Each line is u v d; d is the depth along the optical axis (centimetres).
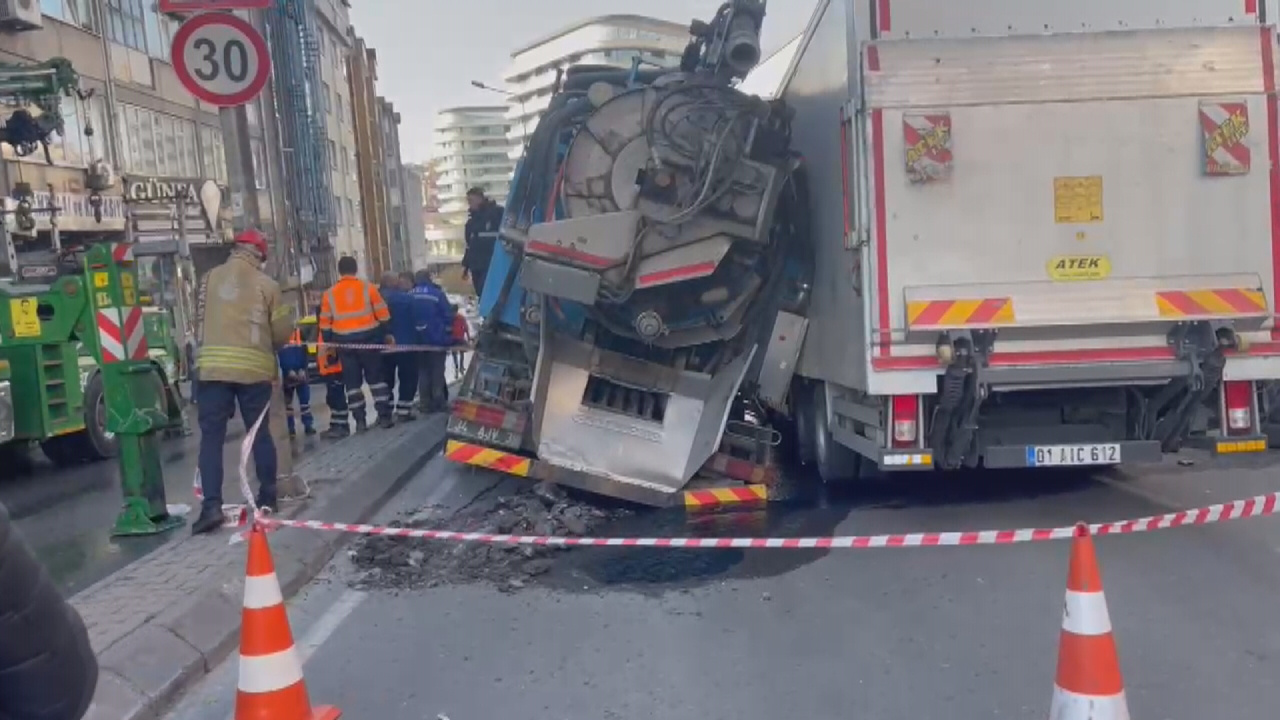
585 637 581
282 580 671
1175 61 721
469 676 532
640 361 888
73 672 196
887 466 751
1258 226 724
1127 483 899
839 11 786
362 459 1073
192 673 532
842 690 495
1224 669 498
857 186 740
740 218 831
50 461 1305
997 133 722
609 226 815
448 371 2600
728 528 805
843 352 802
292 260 3428
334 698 511
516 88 13012
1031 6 732
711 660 539
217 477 782
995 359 723
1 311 1147
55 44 2417
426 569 727
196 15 834
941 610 598
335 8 5597
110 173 2484
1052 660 518
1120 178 723
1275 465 947
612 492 865
